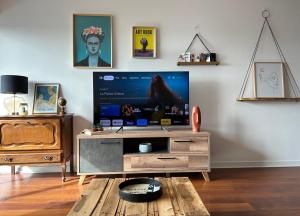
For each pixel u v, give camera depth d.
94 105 3.06
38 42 3.21
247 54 3.38
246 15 3.37
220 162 3.38
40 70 3.22
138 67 3.29
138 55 3.26
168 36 3.31
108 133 2.83
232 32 3.36
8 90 2.83
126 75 3.08
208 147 2.85
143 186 1.62
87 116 3.28
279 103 3.42
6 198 2.39
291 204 2.21
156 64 3.31
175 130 3.08
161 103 3.11
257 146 3.41
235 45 3.37
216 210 2.11
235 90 3.38
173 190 1.56
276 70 3.38
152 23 3.29
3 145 2.78
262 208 2.14
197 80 3.35
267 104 3.41
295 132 3.42
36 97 3.21
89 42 3.23
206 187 2.64
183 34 3.32
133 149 3.04
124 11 3.27
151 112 3.10
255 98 3.29
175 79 3.11
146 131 3.01
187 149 2.85
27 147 2.80
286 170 3.22
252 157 3.41
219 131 3.38
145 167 2.82
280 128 3.42
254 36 3.38
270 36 3.39
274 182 2.78
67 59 3.24
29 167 3.24
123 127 3.21
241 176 3.00
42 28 3.21
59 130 2.81
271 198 2.35
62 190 2.60
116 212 1.26
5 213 2.08
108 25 3.24
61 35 3.22
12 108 3.18
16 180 2.92
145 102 3.10
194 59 3.31
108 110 3.07
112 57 3.26
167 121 3.11
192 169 2.85
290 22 3.41
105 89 3.07
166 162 2.83
